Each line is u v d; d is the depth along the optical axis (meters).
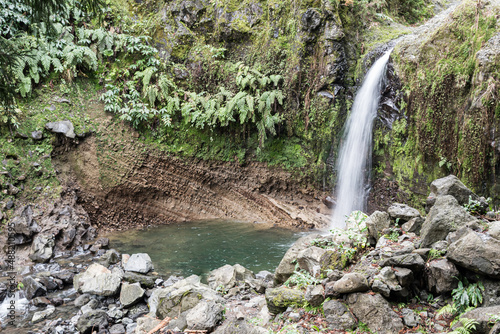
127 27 11.27
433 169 8.63
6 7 8.73
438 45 8.59
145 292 5.79
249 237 9.46
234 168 11.72
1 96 5.13
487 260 3.05
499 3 7.71
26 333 4.75
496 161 7.12
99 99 10.41
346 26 11.42
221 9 11.78
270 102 10.97
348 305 3.51
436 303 3.38
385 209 9.77
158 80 10.91
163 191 10.99
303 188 11.73
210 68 11.66
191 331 4.05
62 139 9.69
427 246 3.72
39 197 8.85
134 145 10.62
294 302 3.96
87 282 5.68
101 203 10.23
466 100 7.71
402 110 9.41
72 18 10.42
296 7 11.15
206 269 7.18
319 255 4.35
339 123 11.02
